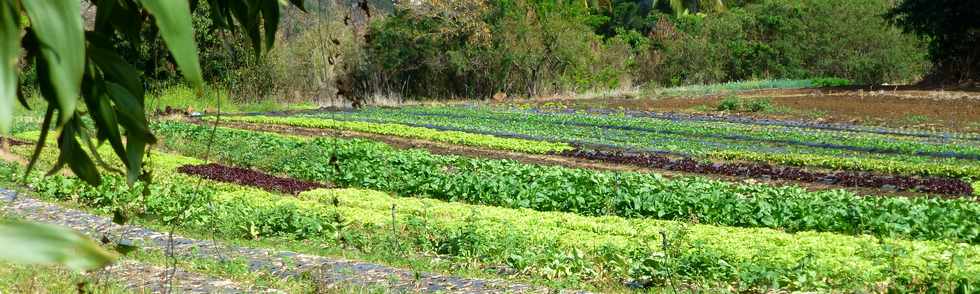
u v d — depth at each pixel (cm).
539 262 1061
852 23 5375
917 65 5509
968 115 3203
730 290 959
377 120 3269
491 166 2016
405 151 2267
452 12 4341
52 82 153
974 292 878
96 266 141
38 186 1538
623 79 5000
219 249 1073
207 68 2933
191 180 1684
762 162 2256
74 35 154
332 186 1823
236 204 1388
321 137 2666
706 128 2986
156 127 789
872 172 2072
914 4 4141
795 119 3347
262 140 2442
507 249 1109
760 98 3881
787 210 1425
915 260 992
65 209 1319
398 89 4481
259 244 1148
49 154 2002
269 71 3819
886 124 3117
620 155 2333
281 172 1988
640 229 1281
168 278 855
